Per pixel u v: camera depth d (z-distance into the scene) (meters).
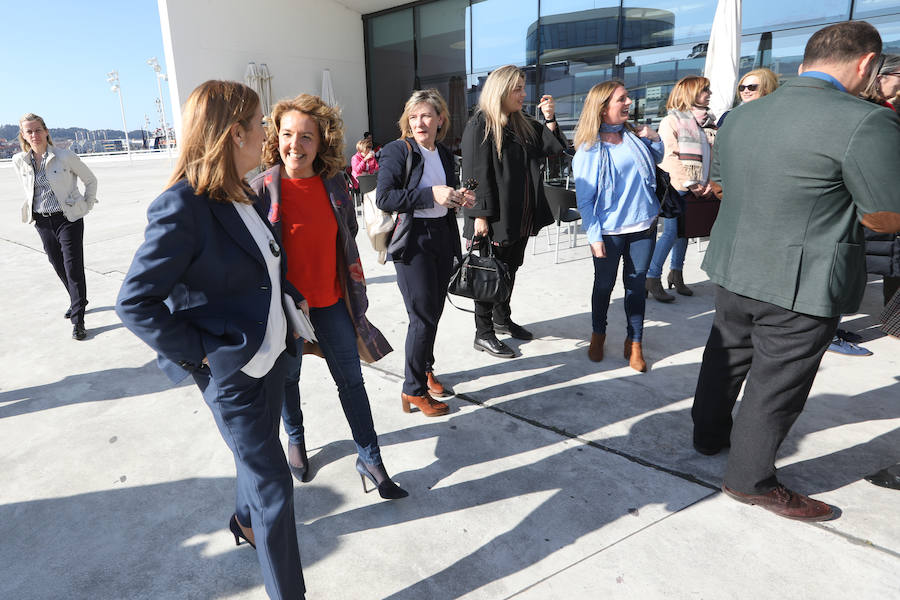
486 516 2.07
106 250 6.96
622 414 2.77
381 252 2.67
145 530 2.03
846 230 1.71
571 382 3.14
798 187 1.72
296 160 1.88
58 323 4.43
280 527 1.50
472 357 3.55
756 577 1.74
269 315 1.44
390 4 13.38
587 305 4.46
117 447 2.60
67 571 1.84
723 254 2.04
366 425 2.18
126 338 4.08
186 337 1.29
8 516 2.13
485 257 3.14
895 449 2.39
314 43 13.63
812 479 2.21
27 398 3.13
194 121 1.28
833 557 1.81
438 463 2.41
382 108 14.78
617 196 3.09
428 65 13.18
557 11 10.24
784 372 1.88
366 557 1.88
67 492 2.27
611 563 1.81
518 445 2.53
